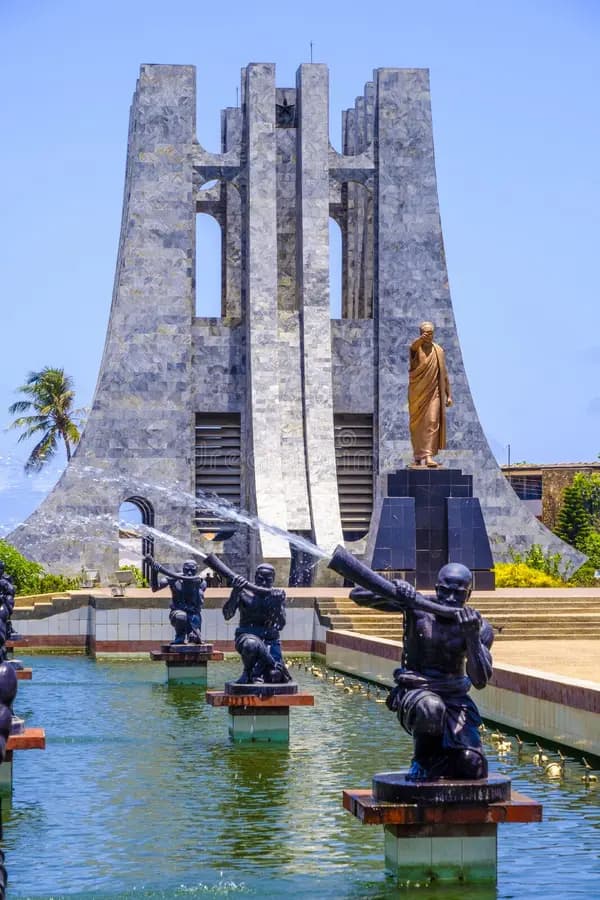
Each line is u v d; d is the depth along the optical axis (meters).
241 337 78.81
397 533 55.25
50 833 22.36
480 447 79.19
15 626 56.38
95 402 77.50
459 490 55.62
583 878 19.47
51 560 76.25
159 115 78.50
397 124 79.50
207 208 89.19
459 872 18.91
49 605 56.66
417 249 79.44
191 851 21.16
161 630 53.66
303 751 29.66
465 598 19.20
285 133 80.56
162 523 77.31
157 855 20.92
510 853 20.83
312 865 20.30
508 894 18.67
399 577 55.00
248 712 30.78
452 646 18.89
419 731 18.77
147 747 30.23
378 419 79.00
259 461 75.56
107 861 20.64
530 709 30.80
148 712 35.97
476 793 18.66
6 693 19.75
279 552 72.88
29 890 19.16
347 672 45.94
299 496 76.25
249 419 77.19
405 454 78.81
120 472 77.38
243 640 30.81
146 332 78.06
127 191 82.75
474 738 19.02
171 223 78.38
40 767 27.86
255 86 78.31
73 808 24.12
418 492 55.41
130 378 77.81
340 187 88.94
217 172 78.94
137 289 78.06
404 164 79.44
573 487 106.81
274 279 77.50
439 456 79.00
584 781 25.78
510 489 79.12
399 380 79.12
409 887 18.80
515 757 28.53
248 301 77.81
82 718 34.84
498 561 78.81
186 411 78.06
